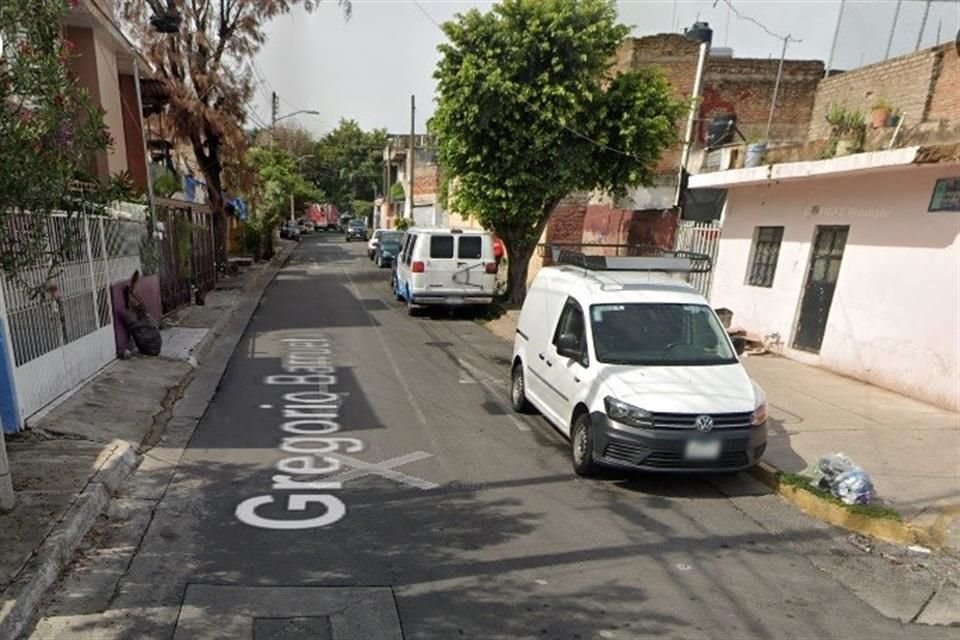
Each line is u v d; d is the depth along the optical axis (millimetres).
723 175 11953
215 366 10203
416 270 15445
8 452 5637
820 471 5703
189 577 4043
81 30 12297
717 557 4633
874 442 6844
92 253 8438
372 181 74312
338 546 4535
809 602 4094
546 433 7371
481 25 14125
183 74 19812
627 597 4043
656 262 7676
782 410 7938
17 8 3512
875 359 9211
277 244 41906
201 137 21406
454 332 14117
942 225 8156
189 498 5246
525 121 14641
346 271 27000
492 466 6270
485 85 13828
